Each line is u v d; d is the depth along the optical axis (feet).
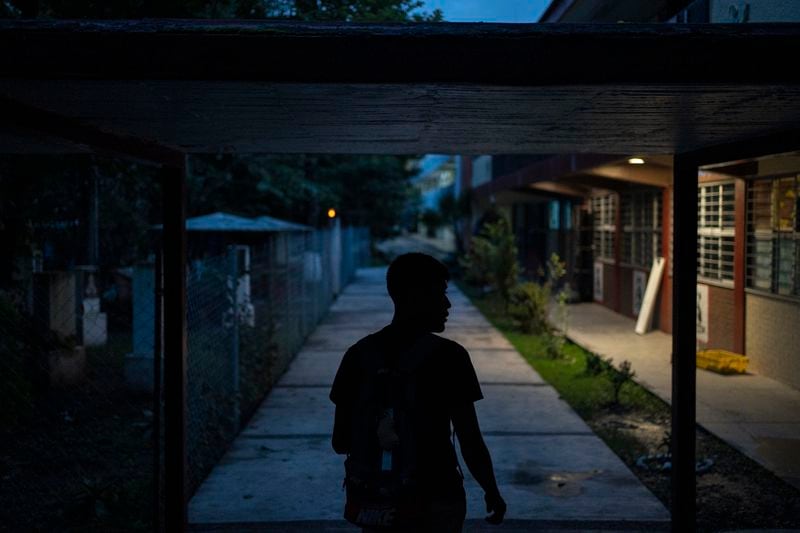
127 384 31.14
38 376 31.14
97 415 28.27
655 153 16.05
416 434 8.69
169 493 15.40
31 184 31.96
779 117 11.44
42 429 26.45
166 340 15.44
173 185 15.61
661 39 8.57
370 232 124.67
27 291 31.96
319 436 25.63
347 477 8.86
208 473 21.97
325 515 18.44
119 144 13.10
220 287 29.09
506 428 26.40
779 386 31.73
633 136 13.74
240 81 8.57
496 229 64.18
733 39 8.58
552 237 81.10
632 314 54.70
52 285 31.50
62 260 43.98
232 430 26.07
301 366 38.75
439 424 8.91
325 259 60.64
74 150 12.88
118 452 24.00
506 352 42.24
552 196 77.71
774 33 8.57
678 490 15.93
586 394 31.60
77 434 25.89
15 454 23.73
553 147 15.89
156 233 53.06
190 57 8.51
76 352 32.89
